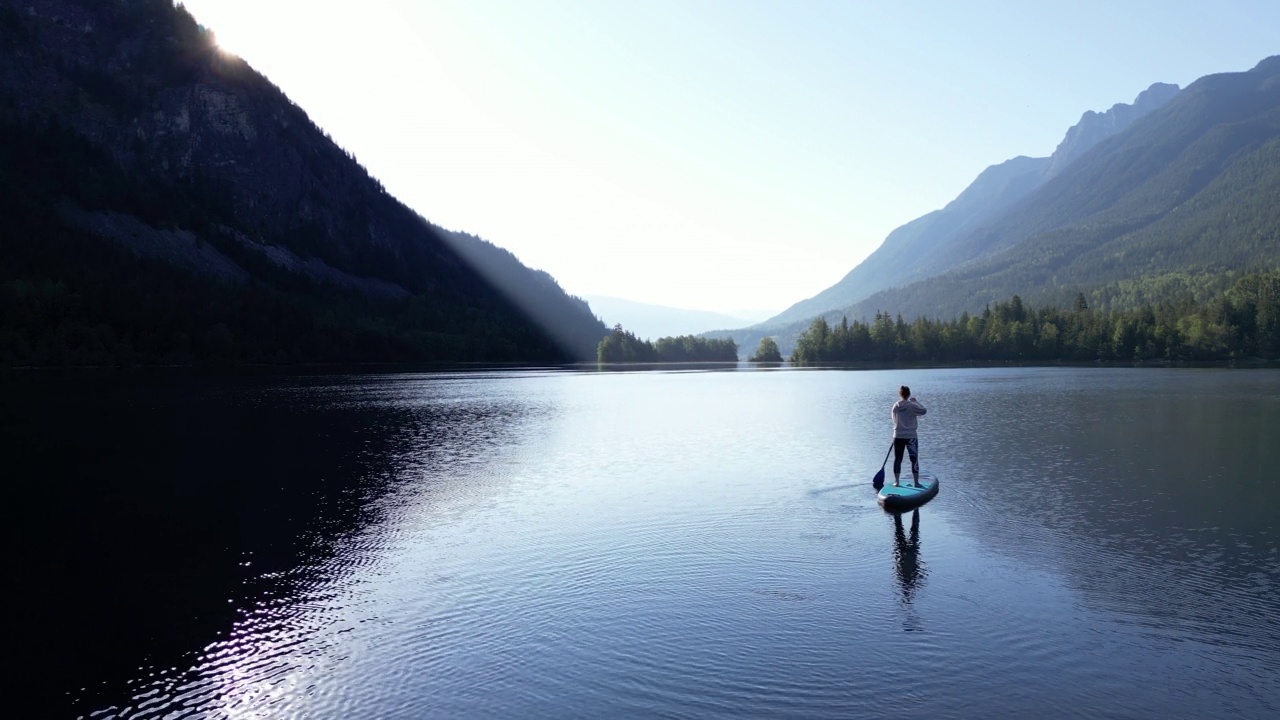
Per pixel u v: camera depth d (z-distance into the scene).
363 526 20.80
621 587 15.17
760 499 23.08
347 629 13.34
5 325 128.62
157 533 20.36
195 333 153.25
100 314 143.38
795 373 151.38
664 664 11.55
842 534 18.84
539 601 14.48
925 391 77.12
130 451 35.62
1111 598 14.13
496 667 11.59
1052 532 18.78
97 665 12.11
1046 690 10.59
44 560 18.08
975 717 9.87
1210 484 24.47
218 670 11.80
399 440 39.69
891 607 13.81
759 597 14.43
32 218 188.50
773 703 10.29
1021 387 82.12
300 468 30.55
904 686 10.73
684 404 64.19
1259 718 9.80
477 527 20.41
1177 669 11.20
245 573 16.77
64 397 69.44
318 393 78.94
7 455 34.47
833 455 32.00
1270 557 16.56
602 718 9.96
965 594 14.45
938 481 25.28
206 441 39.28
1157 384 83.50
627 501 23.25
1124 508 21.19
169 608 14.67
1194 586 14.77
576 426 46.50
